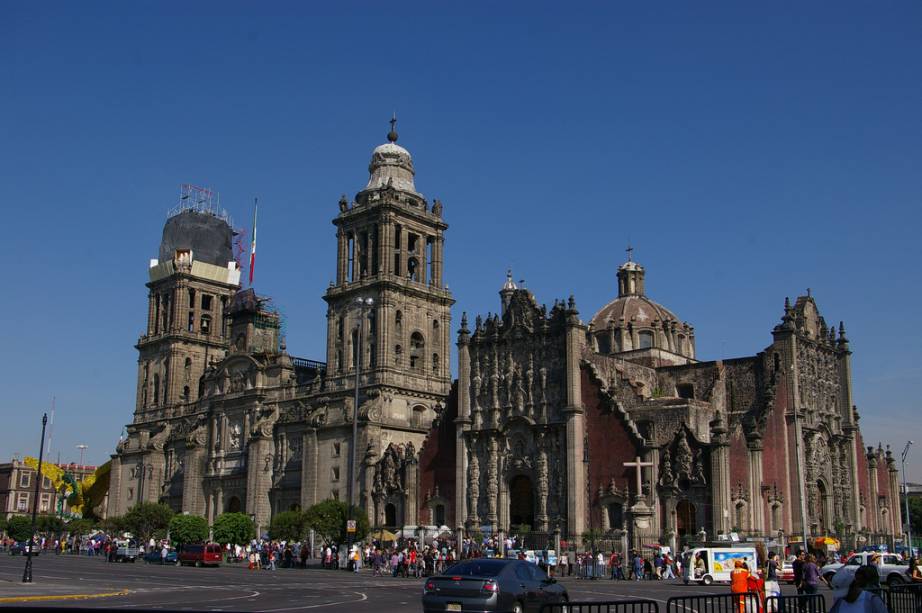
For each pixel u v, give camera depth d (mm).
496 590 34969
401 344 131875
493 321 110750
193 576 78750
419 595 56156
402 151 142625
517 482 106062
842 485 112188
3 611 27281
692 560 71500
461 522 107438
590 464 99188
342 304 136375
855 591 21641
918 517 192875
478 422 109250
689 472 92000
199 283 174750
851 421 114812
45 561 105938
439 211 142125
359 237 137375
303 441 132500
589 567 84812
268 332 155875
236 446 148875
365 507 119000
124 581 68000
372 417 124500
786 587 70500
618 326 126375
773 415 101625
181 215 177875
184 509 152625
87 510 183125
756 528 93625
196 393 170250
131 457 170875
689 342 131500
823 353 113688
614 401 98625
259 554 105812
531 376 105688
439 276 139750
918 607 35031
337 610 43844
